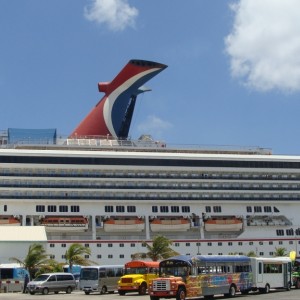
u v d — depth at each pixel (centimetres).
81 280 5891
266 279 5266
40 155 8475
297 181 9525
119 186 8738
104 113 10306
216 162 9169
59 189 8456
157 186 8894
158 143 9925
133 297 5091
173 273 4425
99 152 8781
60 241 8262
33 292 5794
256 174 9388
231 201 9169
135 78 10419
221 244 8950
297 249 9294
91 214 8562
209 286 4544
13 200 8275
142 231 8738
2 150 8406
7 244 7450
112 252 8419
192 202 9006
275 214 9350
